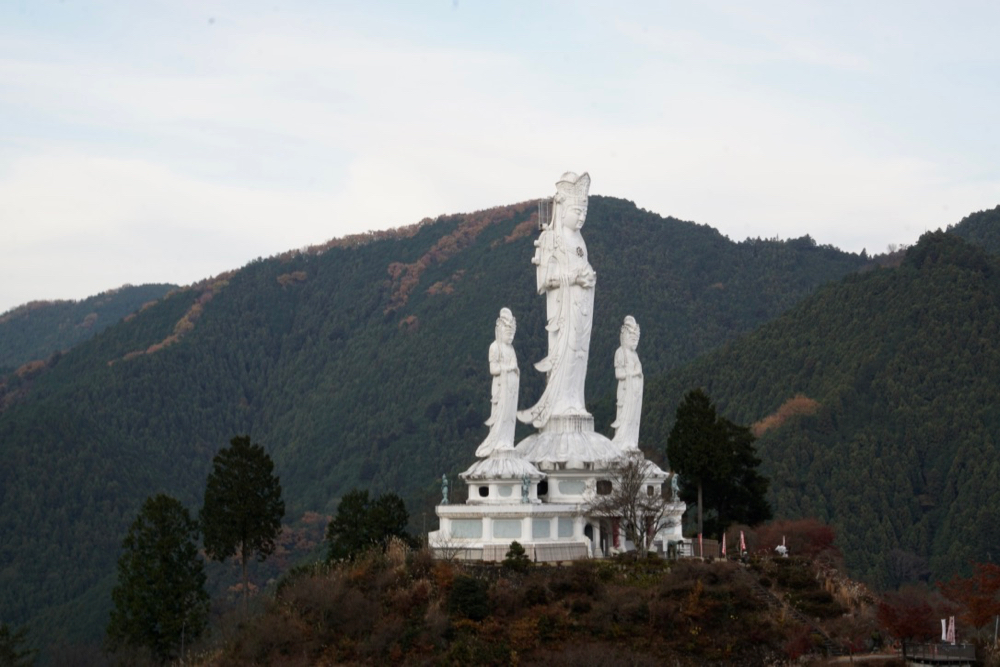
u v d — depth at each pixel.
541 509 116.50
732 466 132.62
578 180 128.88
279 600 110.88
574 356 128.38
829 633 101.81
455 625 100.00
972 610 104.19
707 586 104.81
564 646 97.56
